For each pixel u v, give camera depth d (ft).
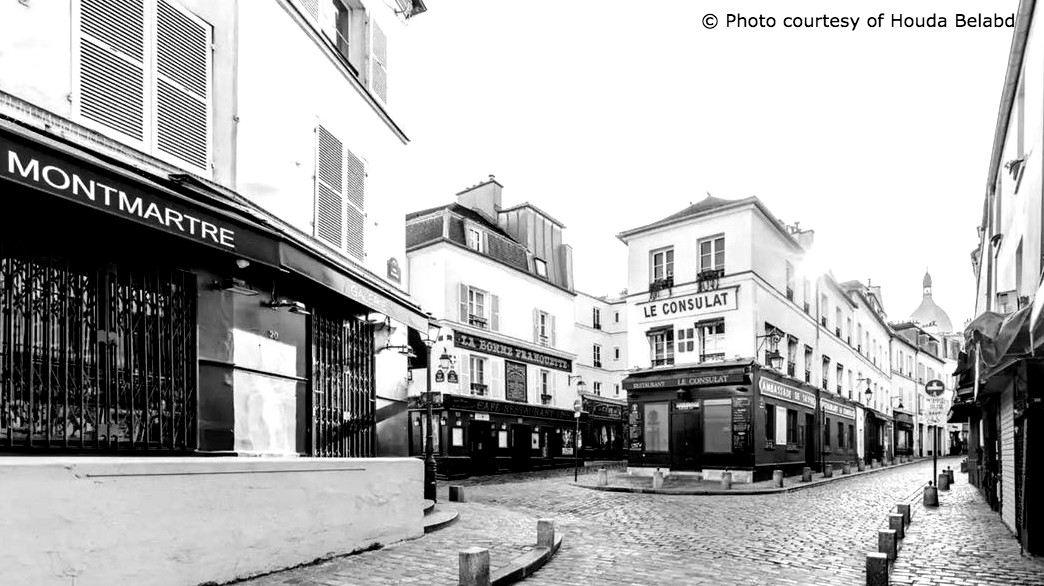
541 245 115.85
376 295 31.45
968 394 43.83
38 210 17.60
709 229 80.53
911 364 166.50
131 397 19.48
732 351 76.79
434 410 86.33
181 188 21.39
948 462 135.03
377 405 35.45
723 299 78.02
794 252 92.32
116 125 20.99
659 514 44.70
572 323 119.34
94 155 18.79
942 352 206.59
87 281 18.76
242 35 25.75
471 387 92.38
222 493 19.94
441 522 33.42
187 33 23.91
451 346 89.15
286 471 22.39
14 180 15.17
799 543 31.89
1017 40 31.04
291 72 28.86
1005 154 41.24
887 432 139.95
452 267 91.86
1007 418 36.91
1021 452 31.78
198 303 22.31
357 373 33.01
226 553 19.98
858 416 116.57
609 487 64.54
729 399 75.46
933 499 48.98
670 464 79.82
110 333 19.21
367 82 36.65
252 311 25.04
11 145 15.34
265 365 25.58
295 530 22.67
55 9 19.27
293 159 28.81
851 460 109.91
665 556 27.99
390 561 24.07
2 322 16.69
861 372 120.37
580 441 117.91
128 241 19.97
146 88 22.15
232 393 23.68
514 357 101.96
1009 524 36.22
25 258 17.28
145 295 20.35
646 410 83.61
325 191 31.53
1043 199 25.88
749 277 76.38
